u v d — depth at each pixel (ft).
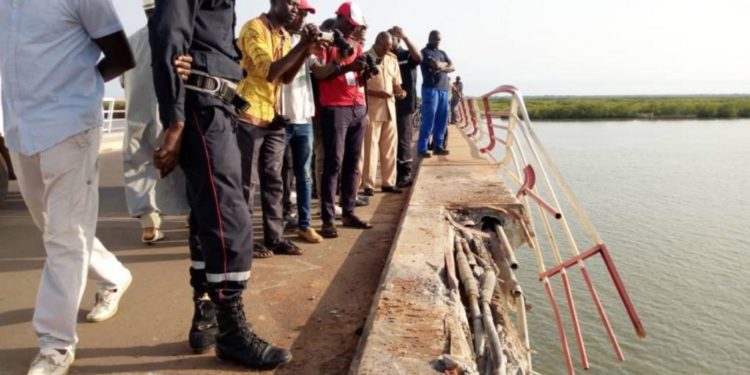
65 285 8.89
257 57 12.88
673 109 342.85
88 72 8.81
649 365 32.14
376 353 8.70
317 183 20.67
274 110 14.20
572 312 13.87
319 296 12.65
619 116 340.80
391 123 23.94
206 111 8.79
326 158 17.07
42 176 8.63
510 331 12.85
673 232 56.08
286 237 17.40
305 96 15.93
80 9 8.54
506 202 18.53
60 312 8.93
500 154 68.33
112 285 11.47
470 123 48.96
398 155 25.64
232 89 9.11
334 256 15.49
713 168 99.96
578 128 244.42
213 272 9.00
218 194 8.85
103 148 44.91
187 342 10.42
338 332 10.82
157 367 9.47
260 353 9.31
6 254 16.01
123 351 10.03
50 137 8.40
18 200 24.02
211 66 8.87
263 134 13.96
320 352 10.01
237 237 9.00
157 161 8.63
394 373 8.10
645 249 50.62
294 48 12.69
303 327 11.07
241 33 13.38
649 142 158.92
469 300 11.93
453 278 12.09
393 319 9.93
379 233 17.85
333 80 16.74
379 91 22.38
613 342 12.42
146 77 15.96
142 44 16.10
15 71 8.36
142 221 16.67
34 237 17.87
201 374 9.25
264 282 13.50
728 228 57.16
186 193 9.61
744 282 43.01
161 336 10.67
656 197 73.10
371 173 23.31
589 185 81.10
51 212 8.77
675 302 39.73
